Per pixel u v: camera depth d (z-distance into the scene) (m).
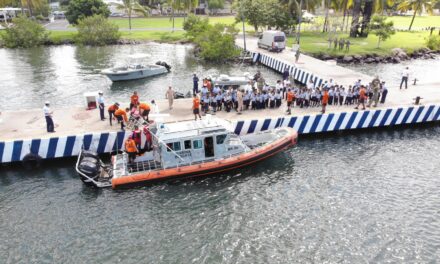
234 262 13.52
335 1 65.75
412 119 26.33
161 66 42.31
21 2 73.25
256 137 22.02
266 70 45.38
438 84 33.75
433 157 21.94
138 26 80.31
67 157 21.11
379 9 63.16
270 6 64.31
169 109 26.09
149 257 13.75
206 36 51.69
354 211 16.45
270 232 15.12
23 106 31.33
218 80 32.22
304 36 65.62
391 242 14.52
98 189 18.14
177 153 18.72
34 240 14.54
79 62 48.69
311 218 15.98
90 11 72.38
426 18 108.38
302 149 23.09
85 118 23.94
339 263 13.45
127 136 21.38
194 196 17.69
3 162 20.17
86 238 14.70
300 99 26.38
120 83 38.41
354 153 22.48
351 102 27.42
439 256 13.80
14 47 59.59
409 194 17.83
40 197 17.52
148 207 16.81
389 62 50.25
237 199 17.47
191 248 14.23
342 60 49.22
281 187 18.47
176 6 71.06
